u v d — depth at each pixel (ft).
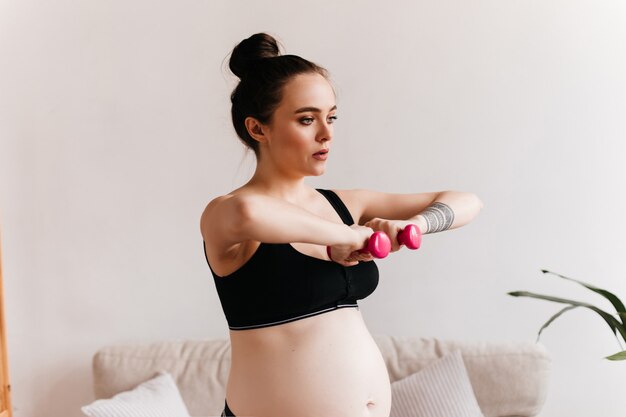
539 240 9.00
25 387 9.50
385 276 9.17
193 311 9.36
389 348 8.71
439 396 8.05
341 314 4.56
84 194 9.27
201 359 8.70
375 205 5.15
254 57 4.60
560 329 9.07
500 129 8.89
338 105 8.95
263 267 4.34
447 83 8.87
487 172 8.95
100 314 9.41
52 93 9.15
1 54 9.13
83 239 9.33
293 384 4.34
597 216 8.94
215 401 8.46
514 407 8.34
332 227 3.86
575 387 9.12
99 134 9.18
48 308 9.43
